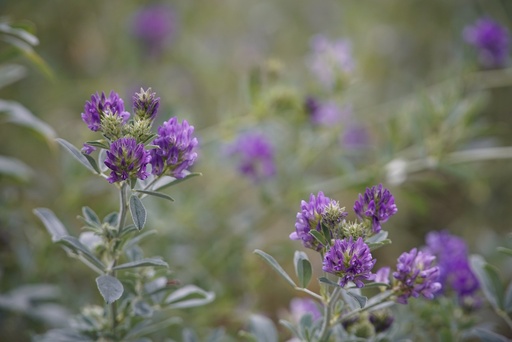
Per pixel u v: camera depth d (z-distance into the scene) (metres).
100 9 1.24
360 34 1.43
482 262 0.64
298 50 1.40
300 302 0.72
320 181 0.94
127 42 1.21
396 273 0.54
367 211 0.53
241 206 0.97
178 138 0.54
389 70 1.37
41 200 0.87
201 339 0.76
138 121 0.53
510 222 1.08
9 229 0.78
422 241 1.06
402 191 0.88
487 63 0.93
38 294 0.73
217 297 0.77
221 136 0.86
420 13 1.46
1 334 0.75
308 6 1.47
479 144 0.94
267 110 0.85
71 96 1.09
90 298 0.80
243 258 0.84
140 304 0.58
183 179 0.55
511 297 0.63
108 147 0.52
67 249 0.58
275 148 0.90
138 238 0.57
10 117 0.69
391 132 0.85
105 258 0.56
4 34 0.69
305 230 0.53
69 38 1.18
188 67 1.26
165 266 0.54
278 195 0.90
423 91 0.84
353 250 0.52
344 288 0.53
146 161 0.52
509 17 1.31
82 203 0.85
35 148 0.98
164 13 1.21
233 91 1.23
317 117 0.86
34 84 1.06
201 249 0.84
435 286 0.54
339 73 0.90
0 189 0.82
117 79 1.18
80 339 0.59
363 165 0.93
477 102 0.84
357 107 1.20
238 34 1.40
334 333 0.59
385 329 0.60
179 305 0.60
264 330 0.64
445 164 0.83
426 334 0.66
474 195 1.06
